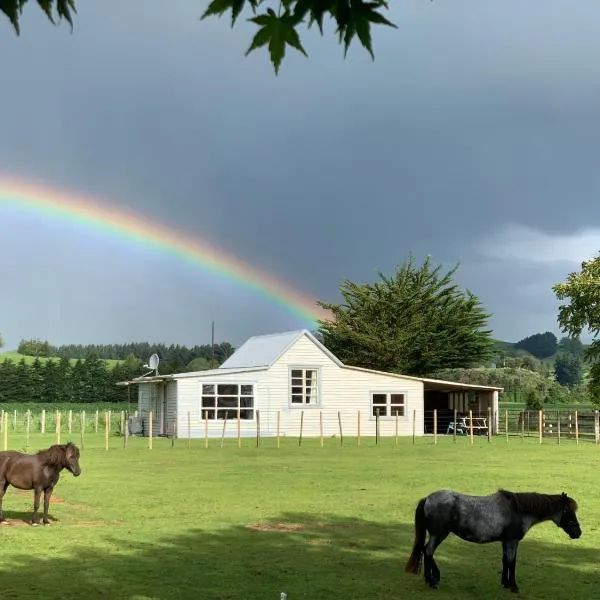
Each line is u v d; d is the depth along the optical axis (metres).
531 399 64.94
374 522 15.61
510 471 25.45
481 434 52.00
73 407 89.44
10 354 179.75
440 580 11.01
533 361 100.25
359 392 49.81
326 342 73.75
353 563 12.00
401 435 50.19
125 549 12.88
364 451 34.75
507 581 10.47
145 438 45.09
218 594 10.10
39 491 14.97
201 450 35.03
